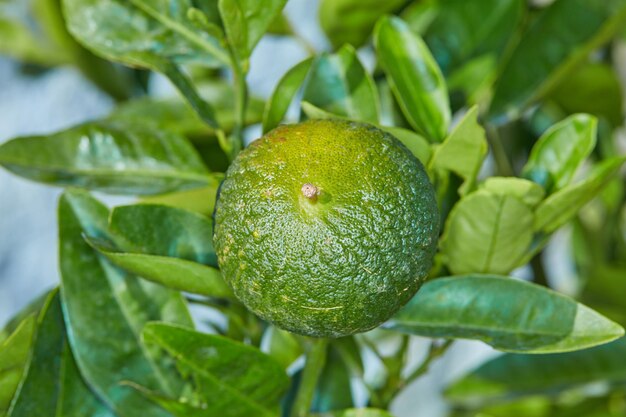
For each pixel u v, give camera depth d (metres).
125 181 0.48
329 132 0.41
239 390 0.45
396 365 0.48
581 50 0.53
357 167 0.40
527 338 0.44
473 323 0.45
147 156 0.48
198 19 0.46
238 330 0.48
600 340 0.43
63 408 0.46
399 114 0.53
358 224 0.40
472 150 0.44
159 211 0.45
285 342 0.52
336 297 0.40
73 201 0.46
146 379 0.47
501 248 0.46
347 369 0.50
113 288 0.47
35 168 0.48
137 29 0.49
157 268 0.43
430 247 0.41
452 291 0.45
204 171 0.48
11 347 0.45
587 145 0.46
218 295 0.44
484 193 0.44
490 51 0.53
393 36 0.47
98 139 0.48
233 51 0.46
